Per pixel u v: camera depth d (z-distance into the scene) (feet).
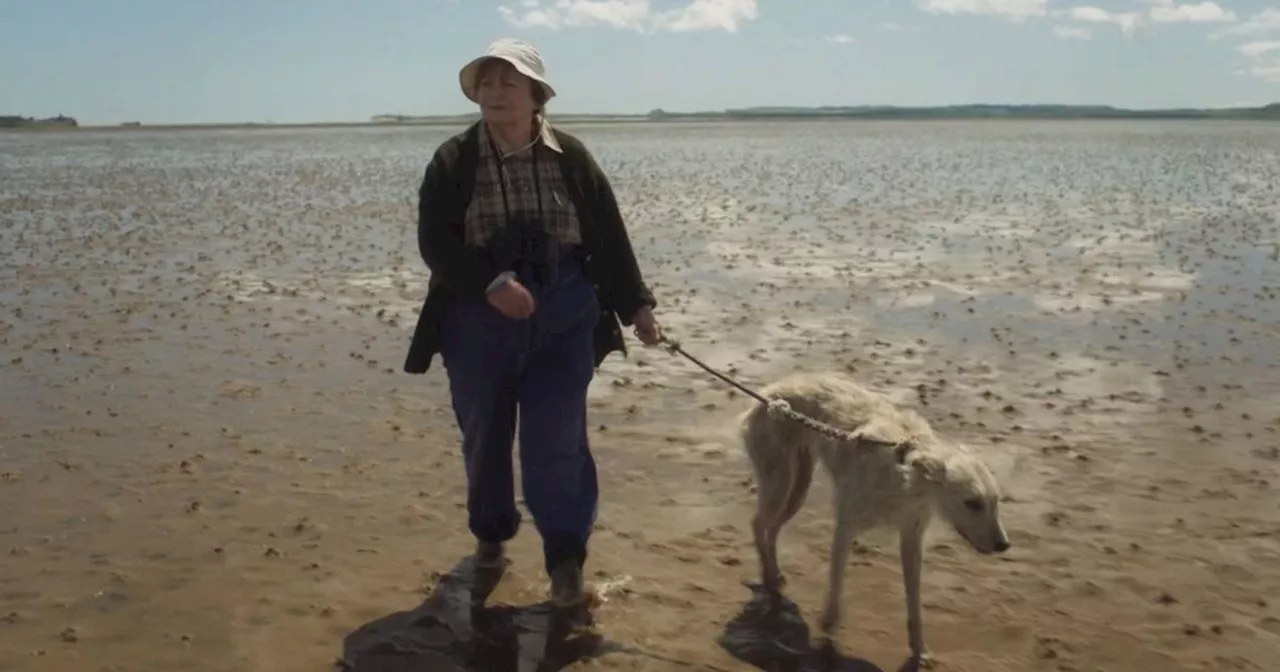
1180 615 18.90
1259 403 30.71
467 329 17.72
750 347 37.65
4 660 16.97
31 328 40.06
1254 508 23.39
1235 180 113.09
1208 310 43.34
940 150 200.85
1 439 27.30
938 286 49.11
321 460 26.05
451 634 18.01
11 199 94.38
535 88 17.54
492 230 17.56
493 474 19.19
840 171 135.03
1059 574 20.38
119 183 115.55
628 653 17.52
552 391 18.25
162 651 17.35
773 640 18.03
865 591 19.75
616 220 18.69
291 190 105.60
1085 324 41.06
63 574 19.92
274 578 19.88
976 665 17.35
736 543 21.75
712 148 218.38
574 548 18.35
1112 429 28.60
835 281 50.52
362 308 44.01
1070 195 96.27
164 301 45.50
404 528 22.17
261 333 39.52
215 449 26.76
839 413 18.71
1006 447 27.20
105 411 29.78
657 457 26.63
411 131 428.56
